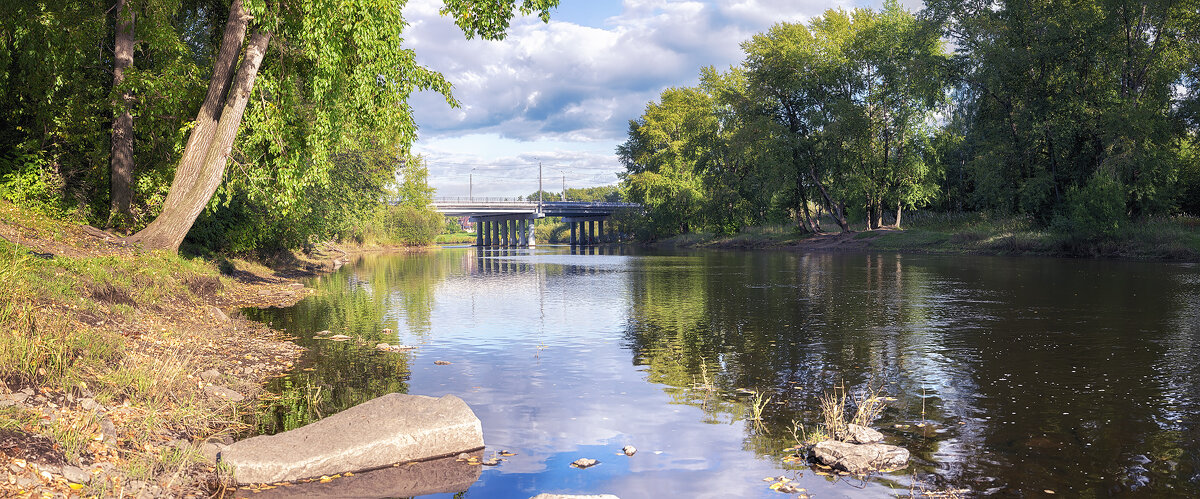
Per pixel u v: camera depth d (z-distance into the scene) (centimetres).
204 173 1836
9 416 536
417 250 8256
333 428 627
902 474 554
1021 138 4384
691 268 3519
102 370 744
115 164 2064
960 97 5238
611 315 1605
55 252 1373
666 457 606
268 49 2016
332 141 1911
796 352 1098
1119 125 3753
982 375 916
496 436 674
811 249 5638
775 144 5638
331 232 4028
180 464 561
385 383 891
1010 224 4622
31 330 770
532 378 923
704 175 7519
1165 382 864
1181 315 1455
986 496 505
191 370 854
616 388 866
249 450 577
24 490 446
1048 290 2014
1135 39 3997
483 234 13000
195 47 2394
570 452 624
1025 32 4278
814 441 637
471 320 1525
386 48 1730
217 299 1789
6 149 2081
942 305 1700
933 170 5619
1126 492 510
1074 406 754
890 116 5453
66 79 1973
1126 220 3775
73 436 543
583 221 13050
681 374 945
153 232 1825
